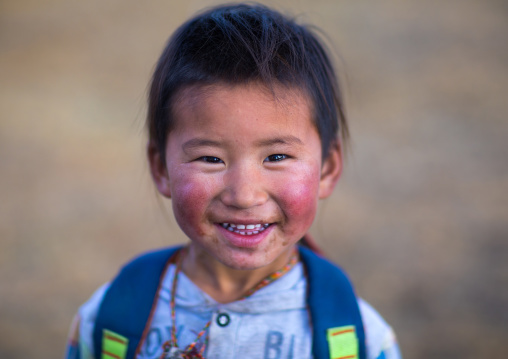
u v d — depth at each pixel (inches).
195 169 50.3
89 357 63.2
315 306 58.3
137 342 59.1
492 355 128.4
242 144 48.7
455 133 241.9
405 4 393.4
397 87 285.3
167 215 176.1
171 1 403.5
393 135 240.4
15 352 132.5
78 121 256.8
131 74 303.4
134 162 225.1
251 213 49.6
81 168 219.5
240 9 58.9
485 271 157.8
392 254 165.3
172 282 60.9
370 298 146.9
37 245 173.0
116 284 62.5
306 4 388.5
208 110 48.8
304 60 54.6
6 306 147.9
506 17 364.2
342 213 185.8
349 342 57.8
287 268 59.6
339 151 60.9
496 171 211.8
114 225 183.8
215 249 51.8
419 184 203.9
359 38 341.4
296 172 50.8
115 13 384.2
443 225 178.9
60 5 394.6
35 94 280.2
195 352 56.7
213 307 58.1
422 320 139.8
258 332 57.2
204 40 52.6
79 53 328.5
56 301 150.1
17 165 219.1
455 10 378.6
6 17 372.2
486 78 291.3
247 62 50.0
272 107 49.1
